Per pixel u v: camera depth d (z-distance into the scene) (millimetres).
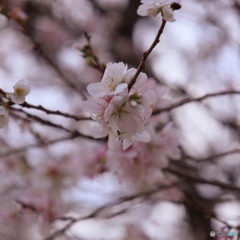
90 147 5875
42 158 6230
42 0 9695
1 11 4109
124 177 4312
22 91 2551
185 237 8727
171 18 2426
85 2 10500
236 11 8367
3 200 6887
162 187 4973
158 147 4266
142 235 7875
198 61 9273
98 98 2404
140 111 2385
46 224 5473
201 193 7066
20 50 10234
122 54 9195
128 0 9859
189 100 4000
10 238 10047
